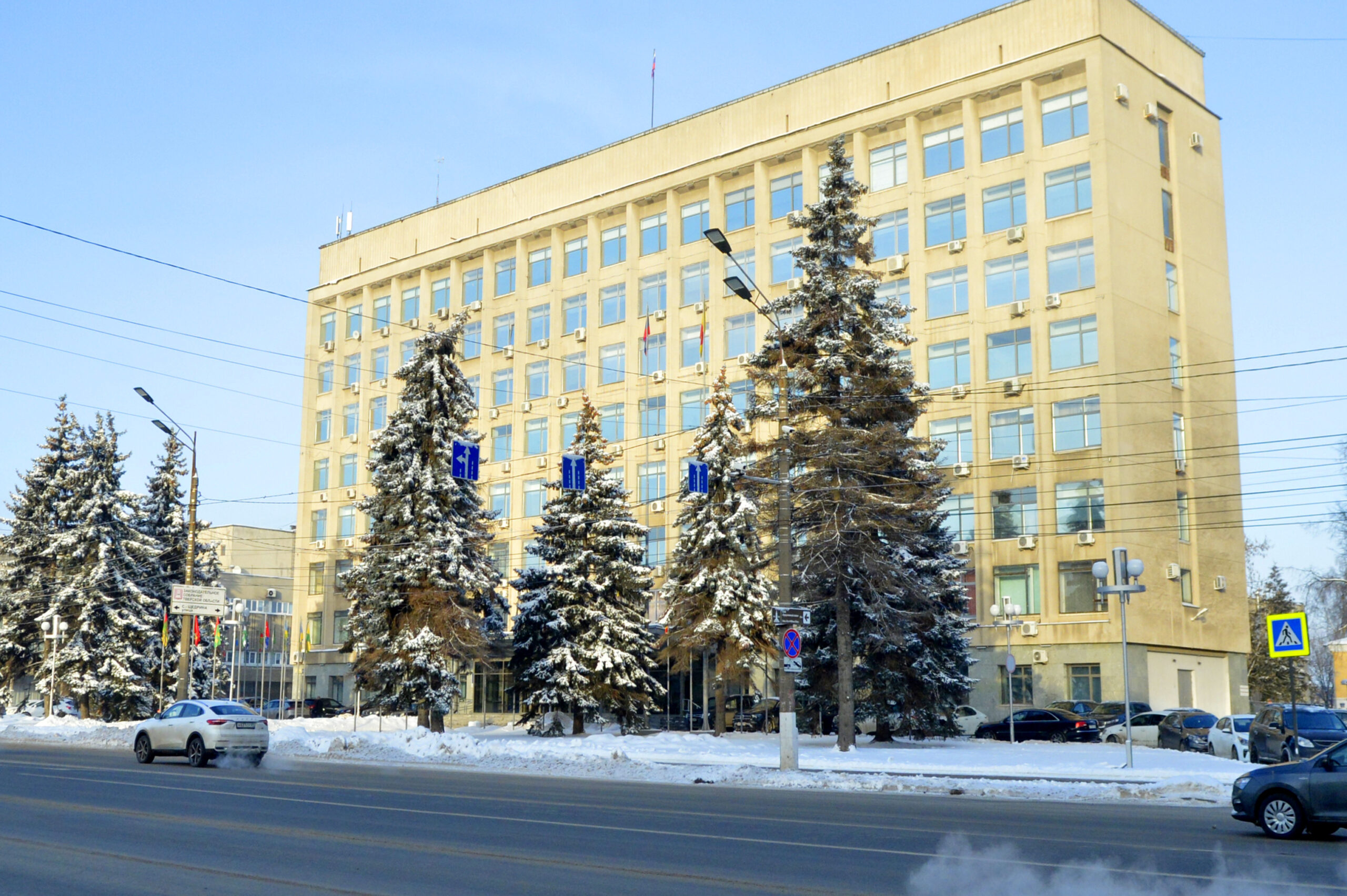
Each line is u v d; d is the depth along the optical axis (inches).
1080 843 571.5
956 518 2298.2
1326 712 1133.7
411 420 1891.0
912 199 2425.0
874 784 948.6
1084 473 2161.7
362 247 3540.8
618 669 1920.5
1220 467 2352.4
